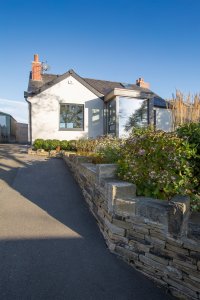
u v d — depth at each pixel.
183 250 2.60
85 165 5.75
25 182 6.69
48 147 11.70
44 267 2.98
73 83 14.60
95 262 3.15
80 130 14.70
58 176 7.43
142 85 21.83
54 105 14.21
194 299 2.51
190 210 3.15
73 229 4.06
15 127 26.20
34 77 16.05
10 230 3.92
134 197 3.34
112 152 5.35
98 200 4.24
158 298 2.59
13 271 2.87
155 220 2.86
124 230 3.24
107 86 19.09
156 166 3.59
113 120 14.33
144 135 4.00
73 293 2.57
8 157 10.30
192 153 3.49
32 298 2.46
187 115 10.35
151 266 2.89
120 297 2.56
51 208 4.96
